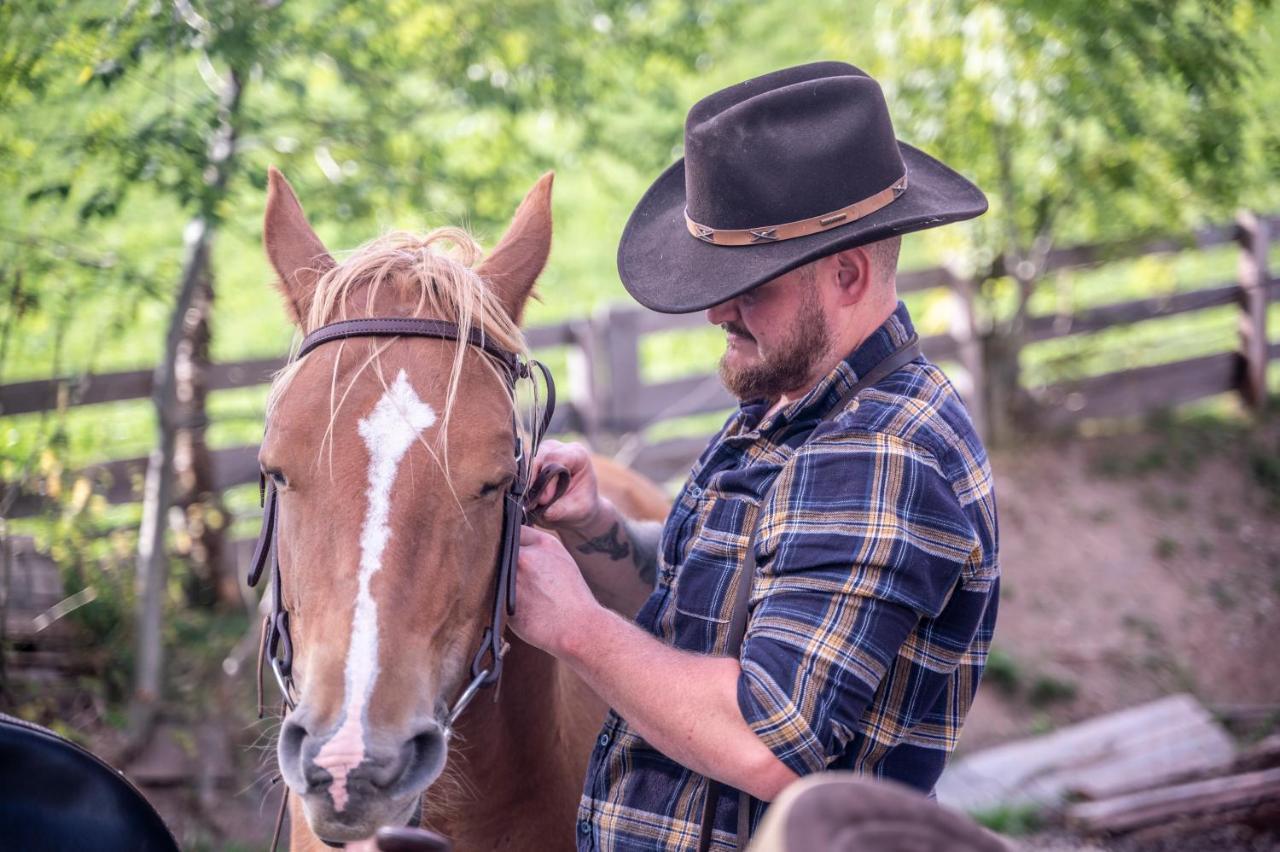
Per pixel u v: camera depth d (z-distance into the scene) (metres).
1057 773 4.67
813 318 1.62
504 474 1.55
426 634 1.46
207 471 5.12
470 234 1.86
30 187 4.12
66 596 4.31
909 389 1.61
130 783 1.76
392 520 1.45
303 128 4.46
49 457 4.01
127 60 3.64
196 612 5.09
